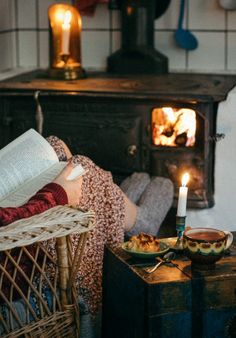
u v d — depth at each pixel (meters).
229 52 3.51
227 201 3.00
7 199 1.94
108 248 2.06
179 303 1.83
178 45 3.56
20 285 1.90
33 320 1.87
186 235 1.91
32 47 3.73
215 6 3.47
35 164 2.04
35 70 3.66
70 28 3.32
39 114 3.05
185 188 2.04
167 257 1.96
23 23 3.72
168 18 3.54
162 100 2.91
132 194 2.79
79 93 2.97
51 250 2.08
